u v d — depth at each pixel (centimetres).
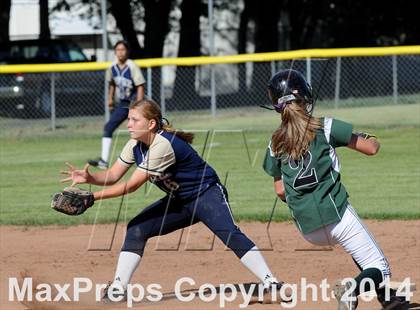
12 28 8494
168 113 6100
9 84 5947
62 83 5959
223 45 8450
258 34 7831
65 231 2867
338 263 2314
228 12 8481
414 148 4544
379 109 5919
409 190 3447
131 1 7481
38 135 5506
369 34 8344
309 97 1731
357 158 4309
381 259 1691
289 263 2330
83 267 2317
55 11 7944
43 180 3941
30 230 2900
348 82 6406
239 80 6569
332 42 8425
